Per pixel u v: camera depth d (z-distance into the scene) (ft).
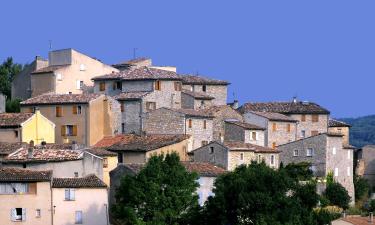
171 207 595.06
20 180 610.24
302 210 563.07
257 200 558.15
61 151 653.71
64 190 615.98
